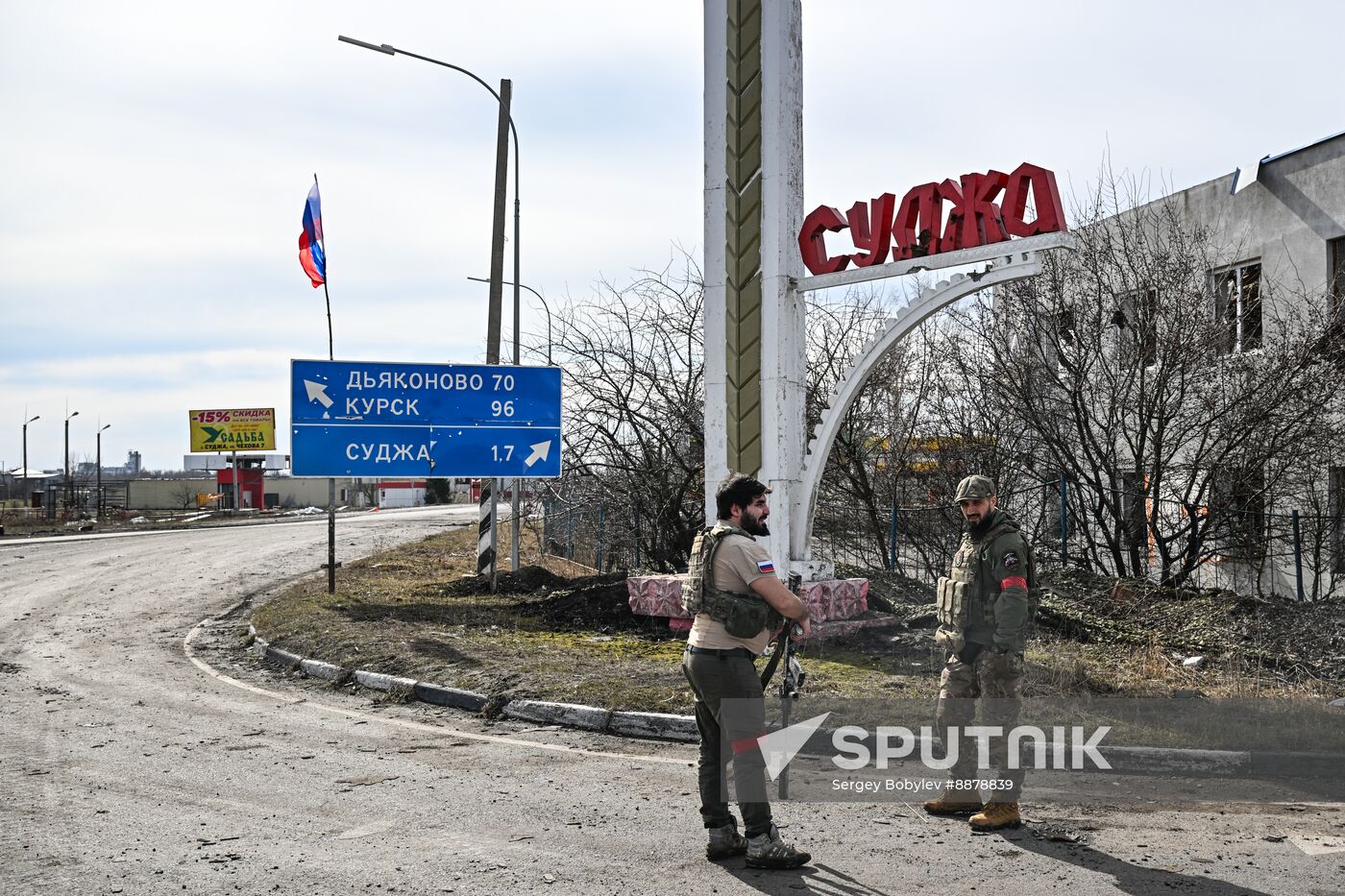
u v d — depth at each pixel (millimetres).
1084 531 16781
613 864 5246
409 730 8648
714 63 12938
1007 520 5891
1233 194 18688
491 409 17625
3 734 8336
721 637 5266
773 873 5105
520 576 18672
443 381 17500
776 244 12336
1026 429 17391
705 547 5309
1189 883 4945
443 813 6156
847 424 19688
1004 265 11023
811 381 19484
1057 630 12219
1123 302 16188
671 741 8227
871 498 19625
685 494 19250
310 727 8734
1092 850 5457
